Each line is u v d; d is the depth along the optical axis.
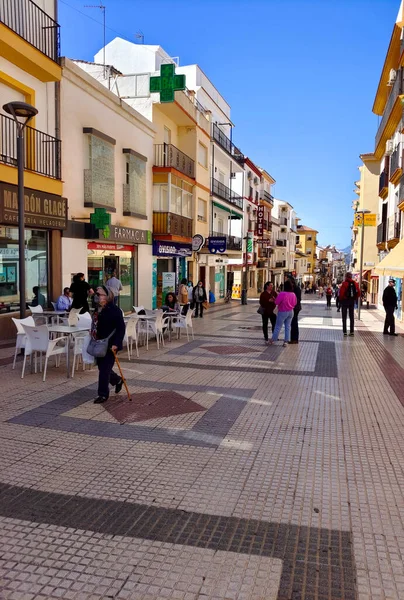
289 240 75.06
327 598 2.77
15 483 4.16
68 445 5.04
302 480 4.32
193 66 29.42
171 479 4.29
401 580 2.94
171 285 22.00
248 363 9.77
